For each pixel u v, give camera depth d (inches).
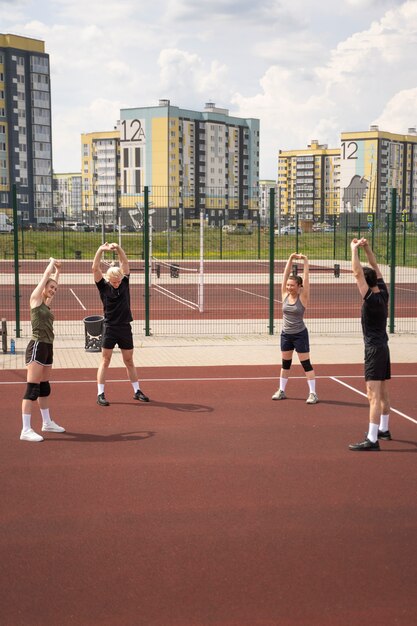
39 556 200.1
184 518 228.2
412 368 489.4
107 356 379.6
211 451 301.0
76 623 165.6
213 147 4955.7
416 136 6190.9
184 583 184.7
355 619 167.9
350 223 2086.6
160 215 1556.3
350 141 5816.9
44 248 1950.1
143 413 364.2
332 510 236.4
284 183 7096.5
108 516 229.5
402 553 203.8
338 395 409.4
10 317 788.6
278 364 503.5
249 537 213.8
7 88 3956.7
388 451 303.0
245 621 166.7
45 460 287.3
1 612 170.1
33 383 314.8
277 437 323.0
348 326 720.3
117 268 376.8
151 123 4608.8
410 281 1311.5
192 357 529.3
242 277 1369.3
